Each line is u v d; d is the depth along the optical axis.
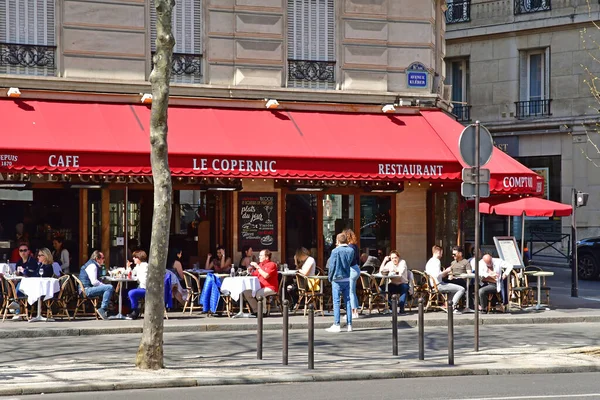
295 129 21.03
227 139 20.14
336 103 22.16
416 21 22.95
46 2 20.38
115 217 20.52
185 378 11.77
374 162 20.44
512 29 38.16
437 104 23.08
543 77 37.84
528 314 20.31
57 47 20.39
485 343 16.05
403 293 20.03
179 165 19.19
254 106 21.59
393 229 22.69
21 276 18.67
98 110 20.14
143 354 12.59
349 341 16.25
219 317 19.44
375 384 11.87
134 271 19.27
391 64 22.78
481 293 20.50
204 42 21.42
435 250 20.78
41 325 17.62
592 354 14.59
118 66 20.73
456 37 39.62
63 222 20.22
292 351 14.84
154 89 12.72
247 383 11.88
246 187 21.44
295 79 22.11
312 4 22.34
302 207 21.97
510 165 21.39
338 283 17.66
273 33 21.88
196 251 21.28
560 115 37.28
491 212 23.02
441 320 19.02
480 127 14.90
